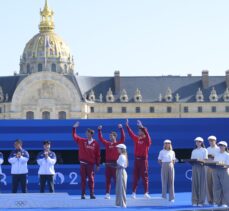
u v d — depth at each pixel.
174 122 55.31
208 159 47.06
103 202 47.31
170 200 48.19
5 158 55.25
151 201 47.72
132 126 55.25
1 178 54.81
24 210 45.00
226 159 46.53
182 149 56.03
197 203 47.06
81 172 47.84
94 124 55.19
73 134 48.16
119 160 46.72
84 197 47.75
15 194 46.59
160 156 48.56
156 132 55.28
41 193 46.84
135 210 44.31
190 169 55.94
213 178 46.62
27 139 54.88
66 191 55.12
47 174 49.38
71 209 45.56
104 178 55.56
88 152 47.69
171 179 48.19
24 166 49.06
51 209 45.59
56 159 55.22
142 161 48.31
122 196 46.66
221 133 55.44
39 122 55.03
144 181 48.44
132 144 55.34
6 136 54.81
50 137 54.97
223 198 46.53
